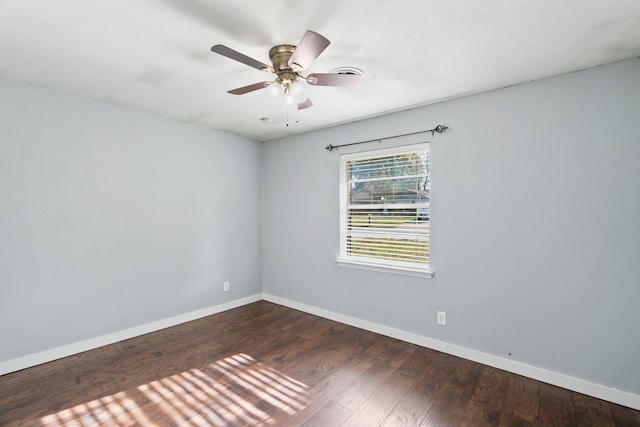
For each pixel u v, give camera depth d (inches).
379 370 94.7
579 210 83.1
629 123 76.7
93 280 108.5
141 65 81.2
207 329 127.5
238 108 115.0
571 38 67.2
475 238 100.0
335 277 137.7
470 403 78.4
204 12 58.7
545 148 87.7
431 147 109.0
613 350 78.9
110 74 86.8
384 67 81.1
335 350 108.3
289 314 146.2
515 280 92.9
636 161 76.0
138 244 120.1
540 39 67.7
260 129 144.1
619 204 77.9
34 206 96.0
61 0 55.1
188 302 136.6
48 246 98.7
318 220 144.0
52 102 98.7
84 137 105.5
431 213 109.3
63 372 92.7
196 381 88.7
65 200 102.0
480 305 99.2
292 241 155.3
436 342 108.2
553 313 87.0
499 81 90.0
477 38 67.5
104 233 111.0
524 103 90.9
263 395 82.1
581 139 82.7
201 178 140.7
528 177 90.5
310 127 139.9
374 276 124.4
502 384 86.9
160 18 60.7
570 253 84.4
